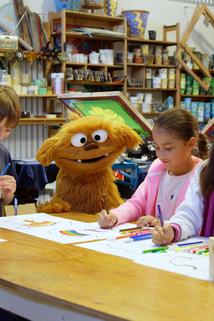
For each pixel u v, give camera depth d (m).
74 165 2.06
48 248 1.30
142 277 1.03
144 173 2.63
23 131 5.27
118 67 5.66
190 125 1.74
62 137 2.07
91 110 2.26
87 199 2.09
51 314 0.94
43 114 5.20
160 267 1.10
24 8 5.12
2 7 5.01
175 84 6.18
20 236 1.45
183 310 0.84
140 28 5.77
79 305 0.88
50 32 5.30
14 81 4.96
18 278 1.03
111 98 2.13
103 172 2.14
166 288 0.96
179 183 1.79
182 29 6.62
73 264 1.14
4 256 1.22
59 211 1.98
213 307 0.86
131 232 1.50
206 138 1.97
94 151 2.04
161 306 0.86
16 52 4.86
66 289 0.96
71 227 1.59
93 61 5.42
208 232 1.44
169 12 6.48
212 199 1.44
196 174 1.55
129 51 5.89
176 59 6.15
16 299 1.02
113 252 1.24
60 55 5.14
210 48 6.94
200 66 6.24
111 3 5.53
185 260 1.16
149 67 6.02
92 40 5.67
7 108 1.90
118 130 2.08
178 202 1.76
